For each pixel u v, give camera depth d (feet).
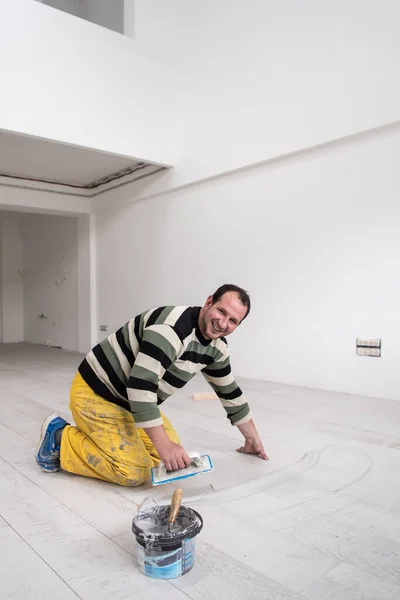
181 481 7.34
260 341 17.34
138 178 22.52
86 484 7.23
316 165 15.34
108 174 23.76
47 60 16.67
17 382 17.22
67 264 28.78
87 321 26.63
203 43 18.86
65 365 21.93
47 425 7.64
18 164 22.08
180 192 20.62
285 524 5.91
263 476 7.54
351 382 14.57
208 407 12.88
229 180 18.33
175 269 21.06
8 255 34.24
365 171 14.05
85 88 17.66
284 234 16.39
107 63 18.30
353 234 14.39
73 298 28.32
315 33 14.98
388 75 13.19
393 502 6.59
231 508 6.37
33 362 23.07
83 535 5.62
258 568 4.91
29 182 24.29
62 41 17.06
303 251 15.81
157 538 4.61
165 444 6.09
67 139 17.22
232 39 17.67
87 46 17.72
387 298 13.62
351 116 14.06
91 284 26.32
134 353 6.56
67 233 28.66
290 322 16.29
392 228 13.46
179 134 20.08
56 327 30.37
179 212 20.71
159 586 4.59
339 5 14.30
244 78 17.25
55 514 6.19
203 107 18.94
